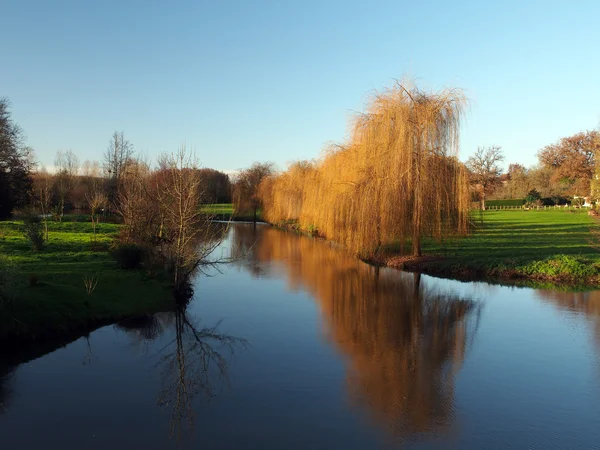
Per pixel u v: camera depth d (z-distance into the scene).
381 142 25.02
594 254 27.08
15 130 48.38
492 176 84.12
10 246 25.69
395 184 24.17
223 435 8.20
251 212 73.38
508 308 17.70
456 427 8.62
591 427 8.70
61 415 8.85
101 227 41.12
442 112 24.22
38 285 14.98
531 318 16.34
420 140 24.12
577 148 78.12
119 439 8.00
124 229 24.34
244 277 24.42
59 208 45.66
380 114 25.38
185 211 18.02
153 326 14.99
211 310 17.33
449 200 24.78
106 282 17.59
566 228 46.78
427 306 18.03
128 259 20.00
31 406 9.21
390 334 14.50
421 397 9.91
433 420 8.88
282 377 10.95
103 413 8.98
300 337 14.12
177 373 11.09
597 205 35.19
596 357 12.45
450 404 9.59
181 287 18.42
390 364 11.88
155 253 20.17
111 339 13.49
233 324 15.50
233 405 9.41
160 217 21.42
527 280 22.89
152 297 17.17
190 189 18.16
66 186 65.12
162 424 8.56
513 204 94.94
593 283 22.03
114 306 15.71
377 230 25.50
